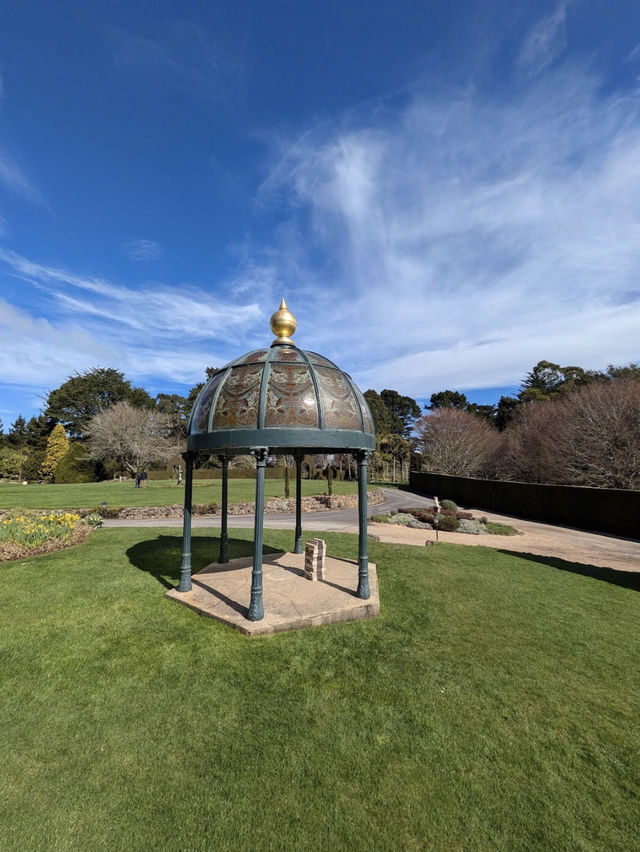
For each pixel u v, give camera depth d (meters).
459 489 32.12
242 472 48.72
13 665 5.01
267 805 3.11
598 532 18.69
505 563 10.79
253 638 5.78
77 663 5.07
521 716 4.23
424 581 8.76
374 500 29.91
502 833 2.92
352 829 2.92
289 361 6.90
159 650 5.42
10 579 8.36
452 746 3.78
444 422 54.28
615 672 5.19
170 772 3.41
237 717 4.12
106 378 66.75
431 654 5.49
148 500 24.91
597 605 7.78
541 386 55.53
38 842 2.79
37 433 63.59
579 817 3.06
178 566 9.46
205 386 7.64
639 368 38.66
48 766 3.45
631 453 25.97
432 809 3.10
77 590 7.70
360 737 3.88
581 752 3.74
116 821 2.95
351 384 7.50
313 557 8.19
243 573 8.71
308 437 6.38
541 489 22.73
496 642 5.93
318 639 5.83
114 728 3.93
